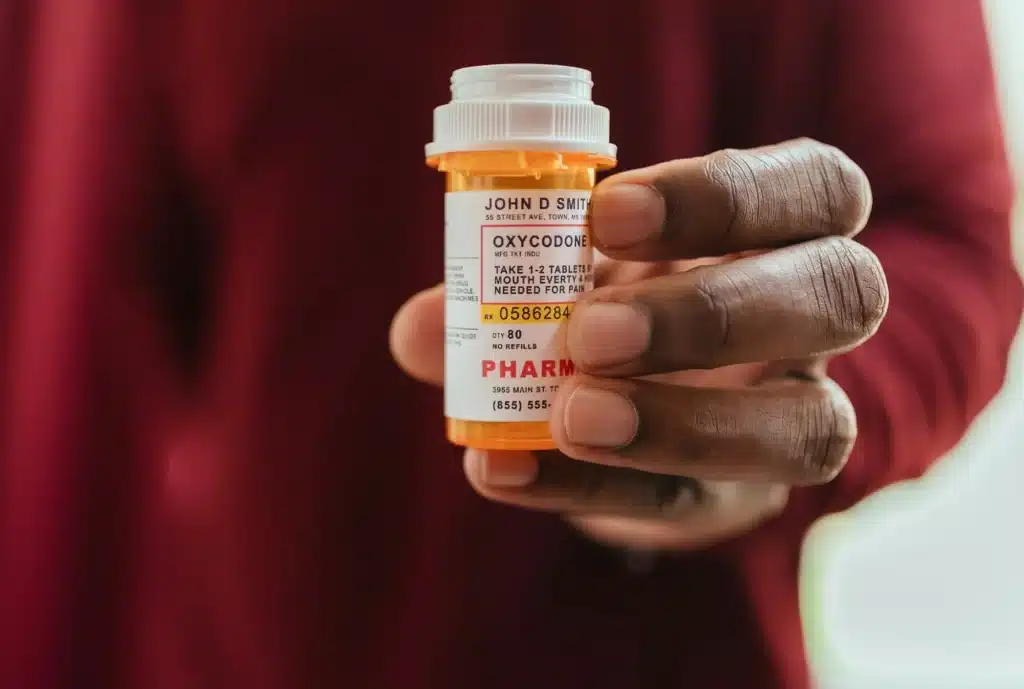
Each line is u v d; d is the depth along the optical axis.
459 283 0.48
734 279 0.42
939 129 0.73
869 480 0.65
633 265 0.59
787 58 0.75
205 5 0.73
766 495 0.58
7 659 0.77
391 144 0.73
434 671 0.75
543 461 0.53
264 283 0.75
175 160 0.76
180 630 0.77
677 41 0.73
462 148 0.46
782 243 0.45
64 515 0.75
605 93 0.73
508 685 0.75
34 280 0.75
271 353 0.75
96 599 0.76
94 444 0.75
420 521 0.76
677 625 0.74
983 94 0.75
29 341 0.75
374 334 0.75
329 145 0.73
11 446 0.77
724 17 0.75
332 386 0.75
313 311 0.75
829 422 0.46
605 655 0.74
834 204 0.45
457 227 0.48
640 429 0.43
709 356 0.42
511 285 0.46
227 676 0.77
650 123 0.73
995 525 0.90
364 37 0.72
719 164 0.43
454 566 0.75
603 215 0.43
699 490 0.54
